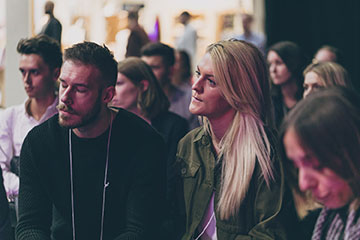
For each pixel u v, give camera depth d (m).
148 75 4.30
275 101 5.07
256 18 12.11
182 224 2.99
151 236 2.81
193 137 2.97
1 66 6.73
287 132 1.80
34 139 2.88
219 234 2.76
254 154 2.71
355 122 1.75
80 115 2.71
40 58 3.83
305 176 1.79
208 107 2.77
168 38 12.31
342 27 11.86
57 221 2.89
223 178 2.78
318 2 11.80
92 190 2.82
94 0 10.07
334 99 1.77
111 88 2.80
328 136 1.74
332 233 1.99
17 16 6.48
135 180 2.81
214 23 12.33
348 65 12.02
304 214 2.30
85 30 9.90
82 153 2.83
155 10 12.10
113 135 2.83
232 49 2.76
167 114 4.36
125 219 2.85
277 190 2.67
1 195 2.86
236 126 2.76
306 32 11.83
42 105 3.92
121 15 10.59
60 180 2.85
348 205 1.93
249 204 2.71
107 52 2.79
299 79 5.07
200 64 2.79
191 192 2.88
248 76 2.75
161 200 2.88
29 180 2.89
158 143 2.89
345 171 1.76
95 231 2.85
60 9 9.36
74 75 2.69
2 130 3.94
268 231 2.64
